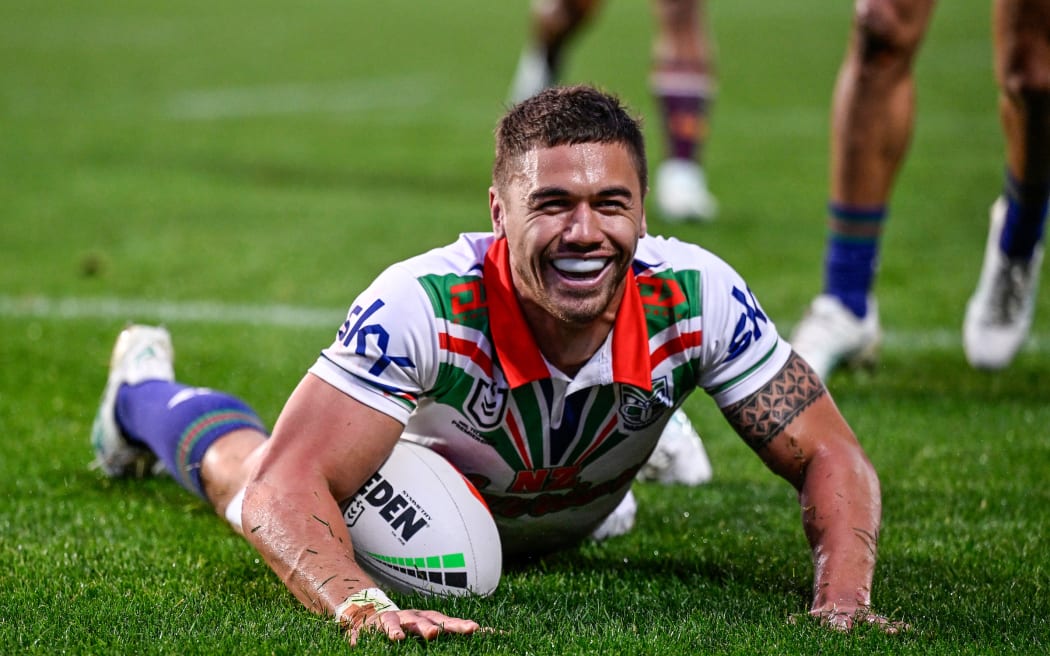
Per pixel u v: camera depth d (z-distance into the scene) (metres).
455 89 29.80
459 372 5.59
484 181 19.61
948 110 26.06
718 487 8.18
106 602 5.78
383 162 21.19
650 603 5.91
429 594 5.75
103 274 13.81
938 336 11.75
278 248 15.05
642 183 5.35
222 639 5.24
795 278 13.77
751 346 5.81
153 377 7.77
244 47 37.16
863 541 5.66
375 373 5.50
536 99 5.32
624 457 6.06
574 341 5.52
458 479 5.87
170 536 7.05
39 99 27.19
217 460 6.80
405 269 5.63
